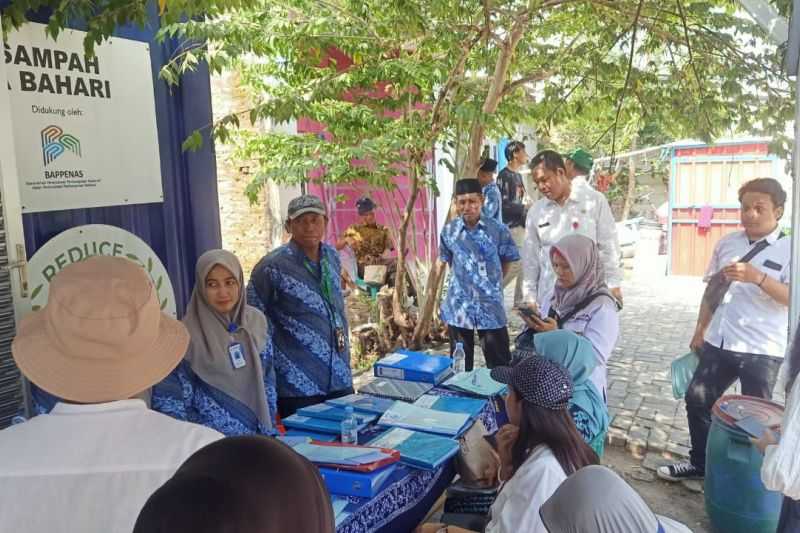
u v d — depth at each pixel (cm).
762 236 360
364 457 231
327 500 97
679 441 448
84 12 258
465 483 290
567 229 445
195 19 402
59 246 269
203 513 81
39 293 261
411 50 628
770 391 364
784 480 213
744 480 317
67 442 128
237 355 277
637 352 684
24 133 256
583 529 145
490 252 512
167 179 324
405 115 638
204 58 346
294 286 347
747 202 358
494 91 567
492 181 646
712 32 481
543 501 207
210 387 273
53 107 266
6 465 123
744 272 343
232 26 445
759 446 291
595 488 149
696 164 1050
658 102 556
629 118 620
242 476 88
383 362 357
